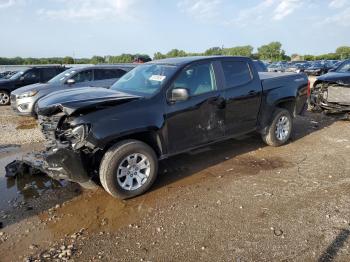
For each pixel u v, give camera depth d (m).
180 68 4.71
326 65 31.91
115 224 3.67
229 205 4.01
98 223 3.70
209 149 6.18
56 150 3.85
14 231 3.57
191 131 4.80
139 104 4.24
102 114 3.96
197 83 4.87
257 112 5.78
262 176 4.89
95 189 4.56
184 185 4.63
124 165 4.14
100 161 4.10
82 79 10.28
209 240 3.31
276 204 4.00
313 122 8.45
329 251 3.07
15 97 9.52
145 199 4.24
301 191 4.34
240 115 5.48
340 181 4.63
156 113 4.34
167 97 4.50
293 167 5.22
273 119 6.04
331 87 8.52
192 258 3.04
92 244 3.31
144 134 4.48
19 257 3.12
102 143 3.88
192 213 3.85
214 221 3.65
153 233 3.47
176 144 4.66
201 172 5.09
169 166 5.36
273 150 6.11
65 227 3.63
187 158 5.72
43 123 4.38
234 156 5.79
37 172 5.00
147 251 3.17
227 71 5.30
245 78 5.55
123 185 4.13
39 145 6.69
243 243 3.23
